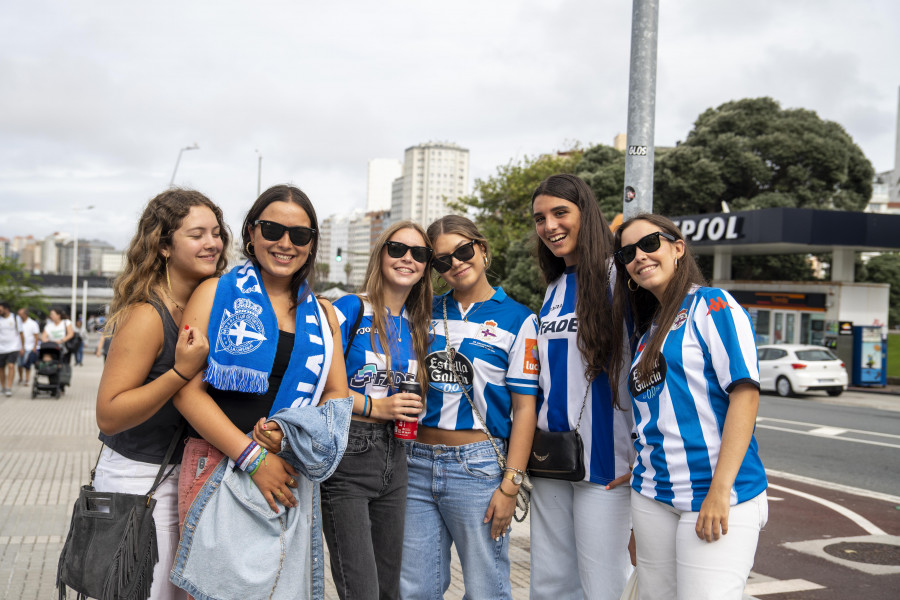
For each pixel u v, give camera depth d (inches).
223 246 109.3
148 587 97.5
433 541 126.5
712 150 1180.5
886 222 861.2
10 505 238.5
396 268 121.3
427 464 124.6
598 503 121.0
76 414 491.5
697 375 100.9
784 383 754.2
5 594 158.9
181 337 92.4
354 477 111.8
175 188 107.2
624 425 121.0
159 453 101.8
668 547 103.9
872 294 888.9
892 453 395.5
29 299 1439.5
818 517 260.4
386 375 119.6
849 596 181.6
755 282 987.3
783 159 1152.2
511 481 122.4
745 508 96.4
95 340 1972.2
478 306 128.5
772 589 186.4
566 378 122.6
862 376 867.4
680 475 100.6
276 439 95.1
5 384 604.1
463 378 124.6
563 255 127.0
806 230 834.8
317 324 104.1
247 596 93.0
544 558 129.1
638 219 110.5
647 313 117.8
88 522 97.8
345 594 111.4
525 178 1424.7
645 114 213.6
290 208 100.6
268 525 95.5
